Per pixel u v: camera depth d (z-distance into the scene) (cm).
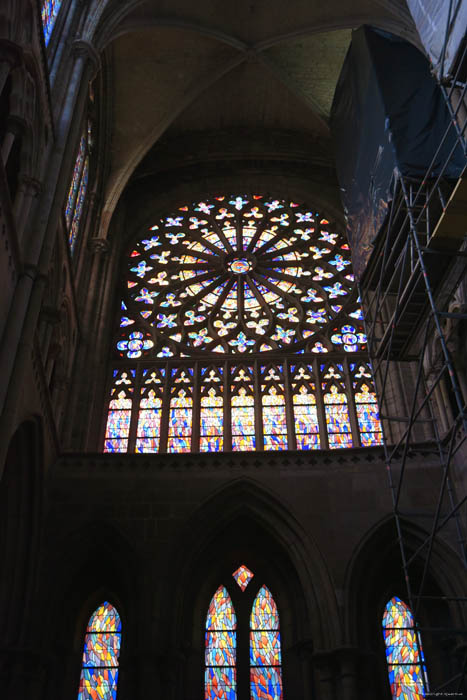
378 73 2355
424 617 2133
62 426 2467
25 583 2020
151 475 2242
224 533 2286
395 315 2066
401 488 2191
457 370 2214
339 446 2553
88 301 2833
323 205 3388
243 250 3241
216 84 3319
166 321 2991
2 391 1563
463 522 2080
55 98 2105
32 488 2080
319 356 2792
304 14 2917
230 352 2859
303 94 3225
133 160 3195
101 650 2127
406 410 2512
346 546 2102
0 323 1611
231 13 2936
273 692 2061
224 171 3497
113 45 3039
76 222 2814
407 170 2095
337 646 1934
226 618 2194
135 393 2708
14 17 1741
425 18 2059
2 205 1569
